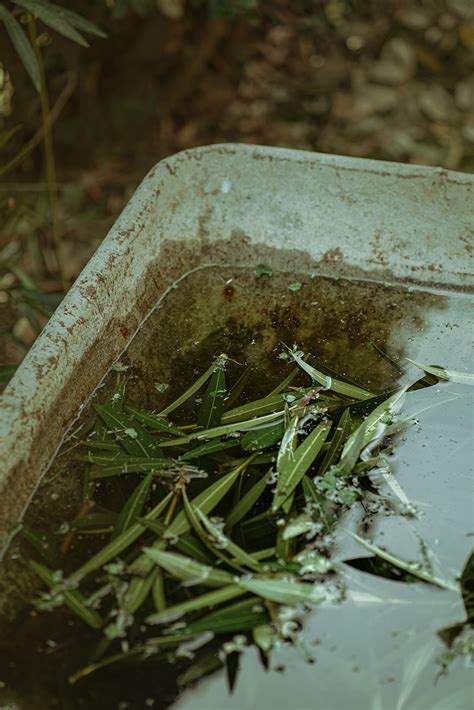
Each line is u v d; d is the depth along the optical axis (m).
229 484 1.04
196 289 1.27
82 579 0.97
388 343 1.21
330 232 1.28
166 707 0.90
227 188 1.28
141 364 1.18
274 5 2.51
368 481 1.06
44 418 1.04
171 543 1.00
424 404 1.14
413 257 1.27
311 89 2.38
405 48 2.47
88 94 2.04
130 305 1.20
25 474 1.01
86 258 1.91
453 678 0.92
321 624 0.95
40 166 2.06
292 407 1.12
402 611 0.96
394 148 2.19
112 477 1.05
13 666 0.92
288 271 1.29
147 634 0.94
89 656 0.93
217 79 2.33
